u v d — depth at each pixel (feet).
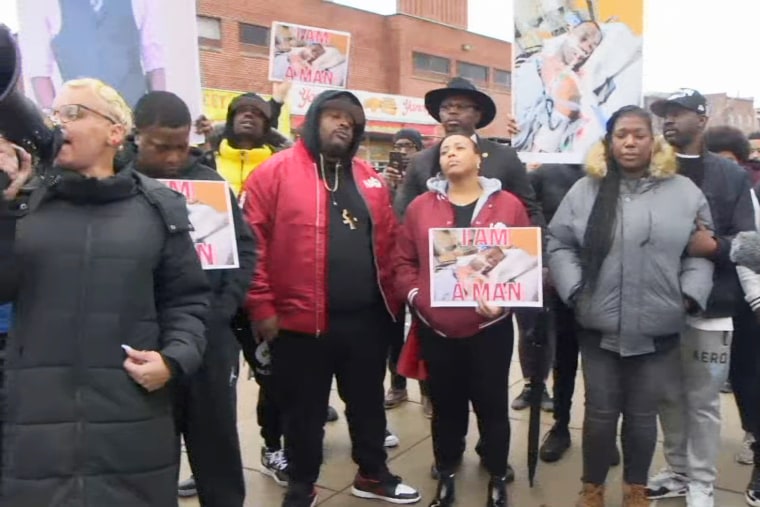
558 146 13.25
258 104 14.35
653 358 10.58
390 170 18.13
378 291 11.39
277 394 11.41
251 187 11.06
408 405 17.24
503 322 11.00
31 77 10.76
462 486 12.83
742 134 17.10
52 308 6.63
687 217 10.32
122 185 6.97
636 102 12.77
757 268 10.26
